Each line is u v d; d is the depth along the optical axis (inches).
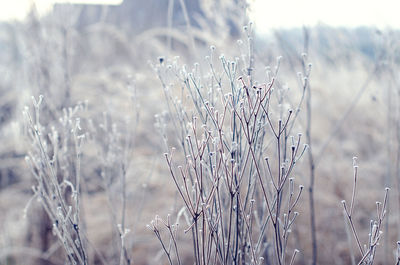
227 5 108.7
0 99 119.9
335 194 117.7
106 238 100.9
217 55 110.9
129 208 106.8
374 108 136.0
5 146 115.1
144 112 126.7
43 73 96.3
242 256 52.7
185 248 102.7
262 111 49.4
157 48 149.1
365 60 135.6
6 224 102.5
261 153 56.7
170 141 108.4
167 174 116.1
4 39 128.7
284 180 47.2
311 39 137.7
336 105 143.9
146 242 101.8
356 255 103.7
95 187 106.6
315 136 136.0
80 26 173.3
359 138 139.0
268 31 100.3
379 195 117.9
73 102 114.6
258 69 79.4
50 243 95.8
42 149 54.5
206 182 54.6
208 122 54.5
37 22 101.3
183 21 192.7
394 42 99.2
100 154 76.8
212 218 51.2
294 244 102.4
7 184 119.1
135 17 210.8
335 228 109.2
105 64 171.8
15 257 101.1
